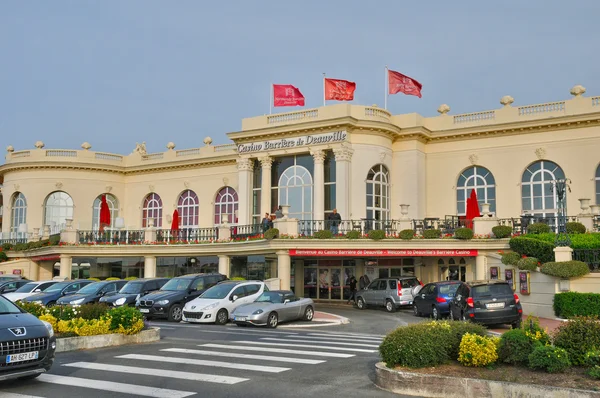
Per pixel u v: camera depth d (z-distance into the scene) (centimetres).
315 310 2753
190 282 2388
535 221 2988
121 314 1467
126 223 4591
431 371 904
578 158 3083
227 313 2164
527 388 794
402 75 3441
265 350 1330
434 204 3478
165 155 4488
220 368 1087
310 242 2880
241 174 3609
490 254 2662
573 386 790
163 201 4469
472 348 923
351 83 3466
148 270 3691
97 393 892
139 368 1094
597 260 2025
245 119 3612
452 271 3019
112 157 4612
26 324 970
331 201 3331
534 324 969
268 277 3238
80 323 1416
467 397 835
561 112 3142
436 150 3516
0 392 905
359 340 1579
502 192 3284
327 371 1055
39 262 4191
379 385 927
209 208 4250
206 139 4341
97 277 3916
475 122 3403
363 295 2845
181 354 1269
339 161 3266
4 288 2927
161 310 2236
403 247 2816
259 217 3581
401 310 2756
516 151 3266
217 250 3372
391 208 3438
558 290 2009
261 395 871
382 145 3372
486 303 1734
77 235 3862
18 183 4525
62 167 4450
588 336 910
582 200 2720
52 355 985
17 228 4553
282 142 3462
